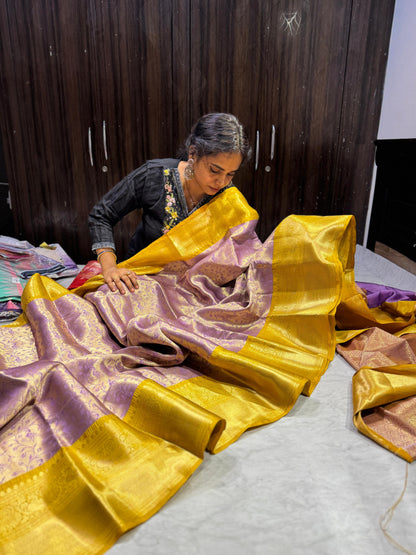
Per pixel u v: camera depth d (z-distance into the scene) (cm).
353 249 146
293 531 74
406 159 262
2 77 316
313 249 133
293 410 111
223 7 297
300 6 297
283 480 86
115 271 149
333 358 132
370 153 328
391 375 116
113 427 89
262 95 316
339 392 119
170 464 85
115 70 312
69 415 93
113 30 303
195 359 127
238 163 138
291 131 324
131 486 80
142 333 120
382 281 232
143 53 308
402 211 268
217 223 157
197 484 85
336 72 310
